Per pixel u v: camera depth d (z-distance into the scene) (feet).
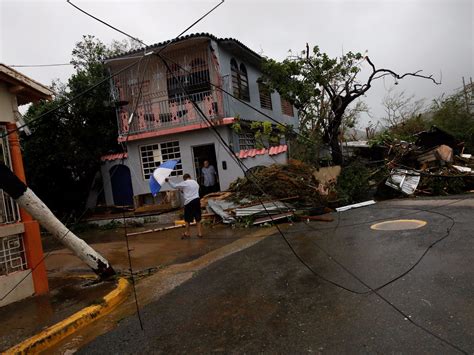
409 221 26.48
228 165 43.29
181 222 37.63
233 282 18.53
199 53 44.06
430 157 42.37
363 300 14.33
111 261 26.20
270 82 50.57
